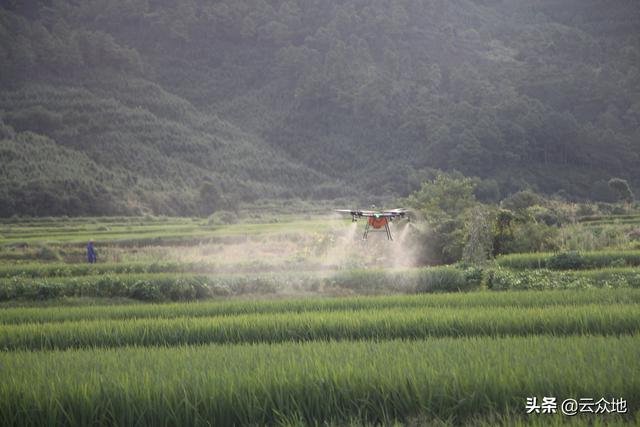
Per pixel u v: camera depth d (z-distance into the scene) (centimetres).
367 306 7712
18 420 3694
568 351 4319
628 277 9519
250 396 3722
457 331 5775
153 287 10500
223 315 7319
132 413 3672
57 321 7575
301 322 6109
